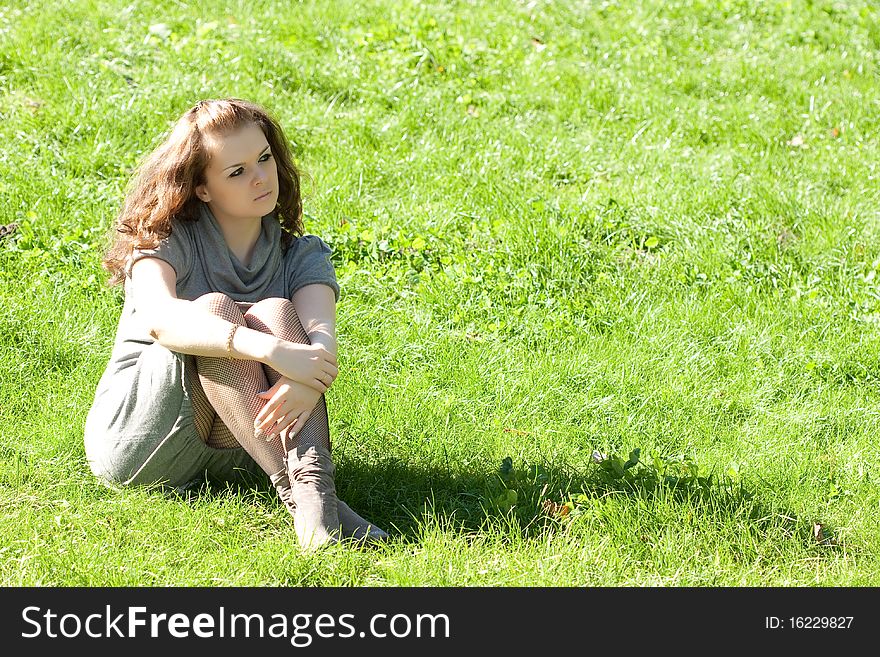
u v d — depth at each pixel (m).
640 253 20.53
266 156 11.85
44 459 12.98
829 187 24.66
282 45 27.67
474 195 21.97
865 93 29.77
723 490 13.08
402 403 15.12
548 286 19.06
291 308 11.74
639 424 15.24
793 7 35.41
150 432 11.96
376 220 20.66
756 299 19.28
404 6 31.45
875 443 15.12
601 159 24.61
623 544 11.81
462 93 27.05
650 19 33.44
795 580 11.56
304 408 11.27
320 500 11.35
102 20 27.41
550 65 29.12
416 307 18.28
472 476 13.35
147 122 23.02
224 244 12.07
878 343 17.86
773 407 16.05
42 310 16.62
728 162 24.95
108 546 11.34
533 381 16.12
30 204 19.72
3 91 23.59
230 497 12.37
